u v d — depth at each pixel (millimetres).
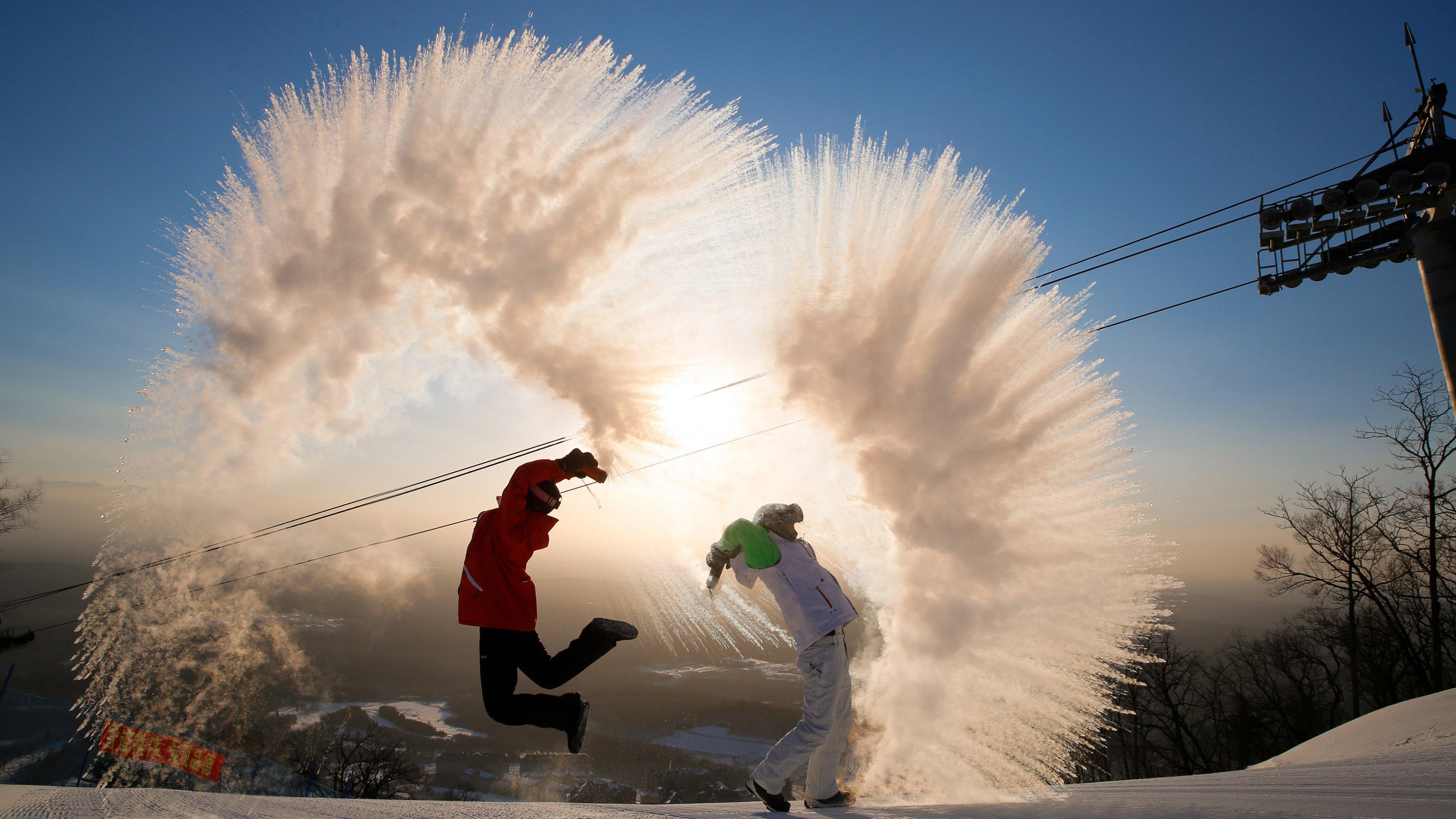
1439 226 10578
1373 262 11180
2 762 8297
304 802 3338
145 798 3348
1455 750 4828
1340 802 2693
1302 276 11227
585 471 3217
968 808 3277
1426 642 17891
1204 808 2703
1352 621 19188
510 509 3039
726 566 3959
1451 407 10758
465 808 3195
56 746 8734
